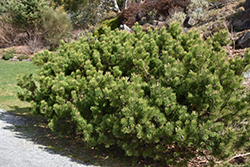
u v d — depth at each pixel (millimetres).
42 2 29312
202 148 5055
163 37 6785
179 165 5523
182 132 4793
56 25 27641
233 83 5027
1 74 18156
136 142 5738
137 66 6027
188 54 5684
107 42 7609
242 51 9812
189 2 16953
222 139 4805
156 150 5719
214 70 5453
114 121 5473
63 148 7004
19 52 27219
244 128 5258
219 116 5137
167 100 5102
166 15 17875
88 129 6027
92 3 33625
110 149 6922
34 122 9695
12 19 29453
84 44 7887
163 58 5973
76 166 5746
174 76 5383
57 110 6680
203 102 5039
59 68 7602
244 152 5648
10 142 6957
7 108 11375
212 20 13445
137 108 5066
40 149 6699
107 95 5352
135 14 20156
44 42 30078
